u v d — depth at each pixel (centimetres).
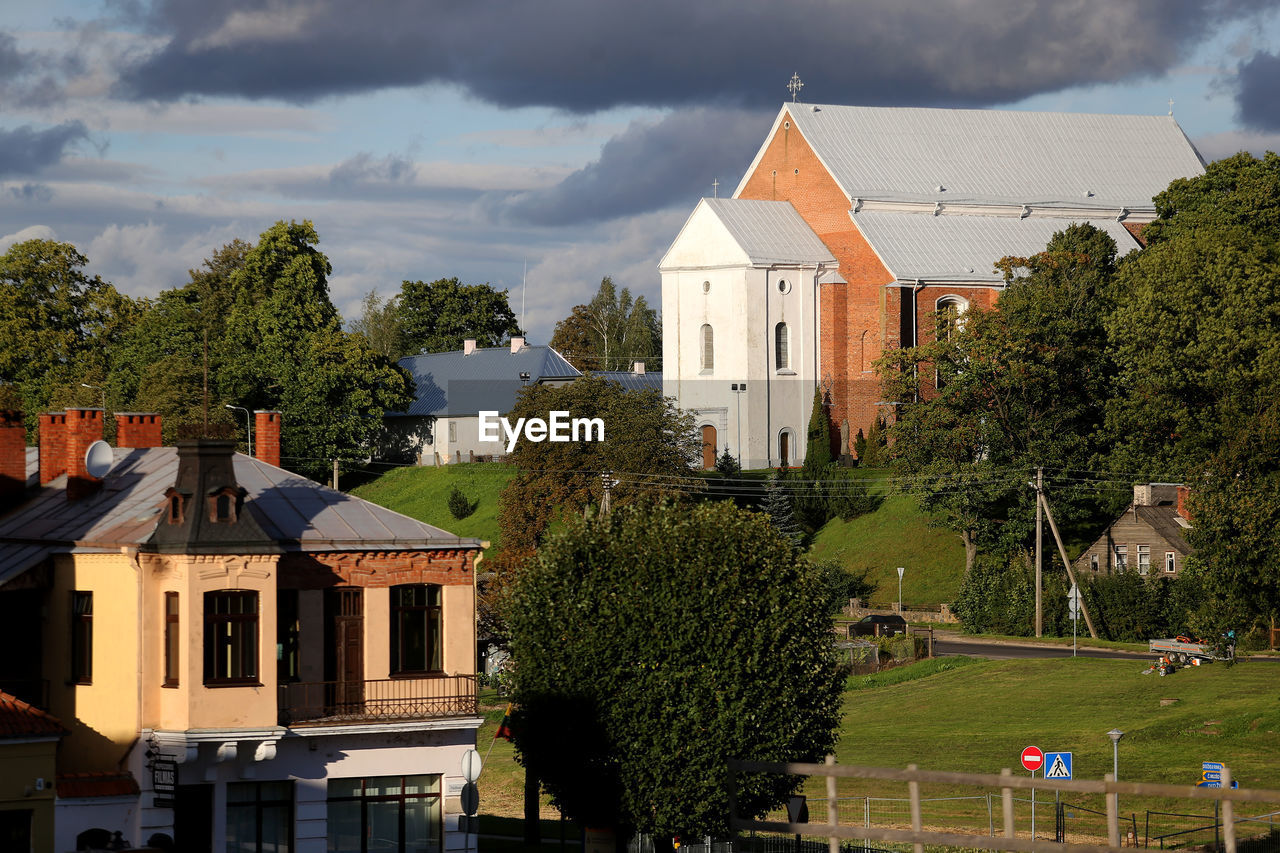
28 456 13525
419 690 10794
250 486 11512
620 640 10356
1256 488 14688
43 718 9669
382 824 10625
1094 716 19000
